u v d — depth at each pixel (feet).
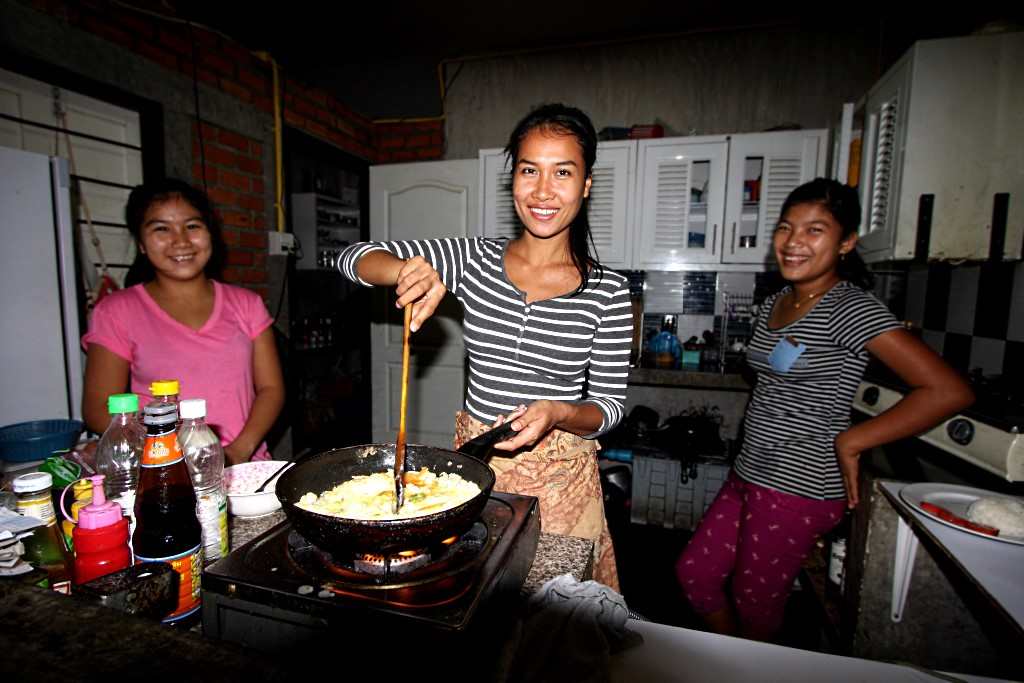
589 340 3.40
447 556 1.86
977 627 4.20
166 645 1.11
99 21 6.09
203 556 2.23
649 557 7.61
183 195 4.54
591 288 3.37
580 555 2.57
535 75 10.08
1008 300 5.05
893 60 8.32
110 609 1.23
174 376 4.47
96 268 6.28
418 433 10.47
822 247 4.33
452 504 2.06
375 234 10.52
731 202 8.23
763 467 4.65
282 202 9.00
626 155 8.61
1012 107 4.73
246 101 8.30
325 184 11.91
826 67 8.76
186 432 2.43
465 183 9.88
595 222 8.87
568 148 3.04
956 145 4.87
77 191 6.11
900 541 4.25
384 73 9.80
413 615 1.54
